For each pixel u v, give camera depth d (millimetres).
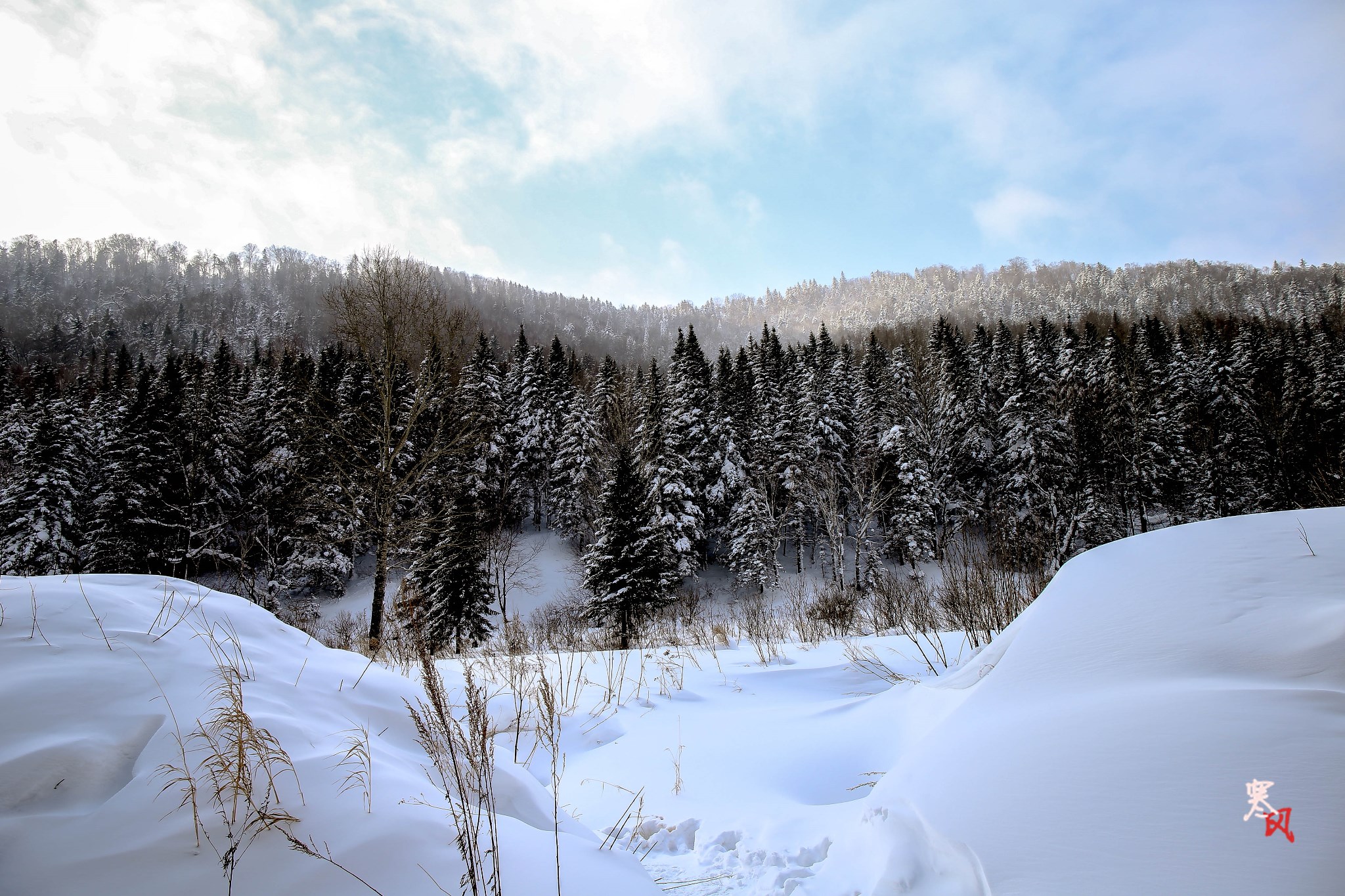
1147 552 3750
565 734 4844
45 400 38406
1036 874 1726
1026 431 31328
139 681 2467
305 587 32094
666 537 29531
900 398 41500
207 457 28109
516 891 2096
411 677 5363
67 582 3076
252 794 2043
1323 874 1354
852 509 35594
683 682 6488
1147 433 33031
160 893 1652
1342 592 2662
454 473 25234
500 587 32062
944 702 3896
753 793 3699
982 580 7258
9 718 2064
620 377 48438
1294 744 1779
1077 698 2613
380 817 2148
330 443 17109
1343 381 33500
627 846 3086
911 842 2236
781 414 40156
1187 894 1453
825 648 8039
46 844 1714
